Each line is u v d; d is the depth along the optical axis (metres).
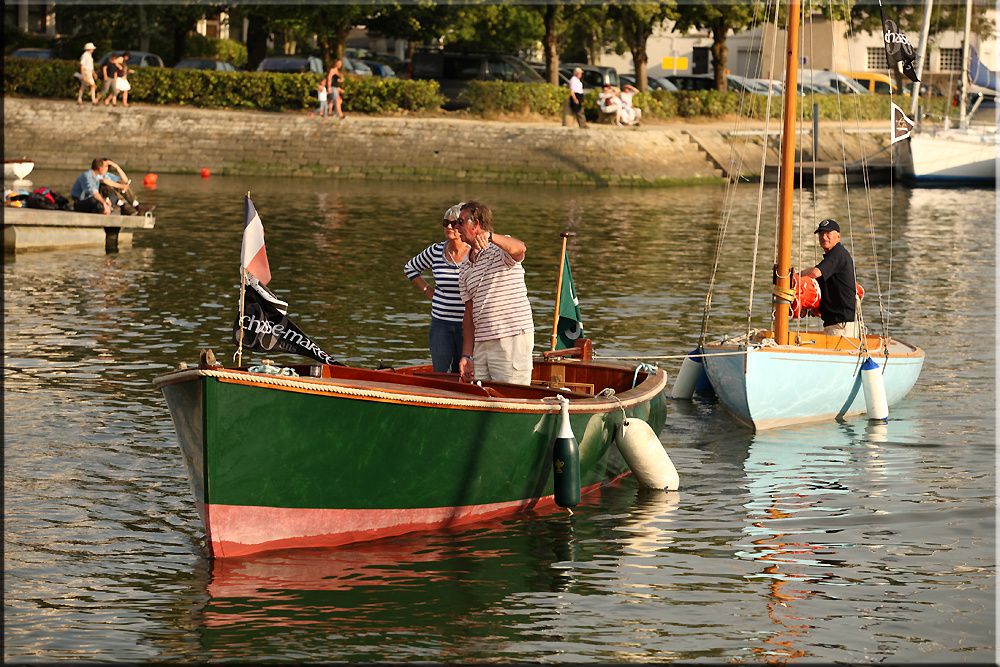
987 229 42.00
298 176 54.53
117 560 12.19
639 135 56.12
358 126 55.78
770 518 13.83
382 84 59.16
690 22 66.56
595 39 83.06
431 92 59.62
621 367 16.11
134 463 15.11
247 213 12.73
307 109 59.06
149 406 17.59
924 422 18.05
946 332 24.48
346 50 76.88
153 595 11.41
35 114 55.28
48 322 23.11
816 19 80.62
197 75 59.19
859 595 11.73
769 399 17.42
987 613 11.34
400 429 12.40
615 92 59.62
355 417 12.07
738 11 65.38
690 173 55.88
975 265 33.47
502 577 11.97
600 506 14.19
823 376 17.78
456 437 12.80
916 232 41.00
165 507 13.69
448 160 54.72
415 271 15.88
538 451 13.63
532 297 27.03
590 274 30.44
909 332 24.45
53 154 54.28
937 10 75.88
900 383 18.88
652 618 11.14
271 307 12.94
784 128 18.02
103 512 13.49
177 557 12.29
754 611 11.34
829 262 18.48
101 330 22.56
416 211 42.56
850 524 13.66
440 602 11.37
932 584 12.00
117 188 33.38
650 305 26.45
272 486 11.95
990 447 16.73
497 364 13.91
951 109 72.06
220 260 30.95
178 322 23.45
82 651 10.30
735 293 28.30
